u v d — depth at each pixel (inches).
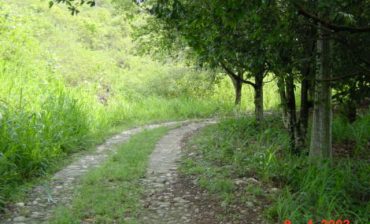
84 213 215.8
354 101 298.5
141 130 557.0
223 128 501.4
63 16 1123.3
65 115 415.5
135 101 846.5
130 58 1147.3
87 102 570.3
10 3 904.9
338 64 281.3
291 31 237.8
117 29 1285.7
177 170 310.8
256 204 235.0
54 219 208.8
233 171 299.3
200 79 936.9
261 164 304.5
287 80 311.7
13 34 647.8
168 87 951.0
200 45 259.9
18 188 253.0
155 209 228.7
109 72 961.5
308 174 261.4
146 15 700.0
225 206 231.5
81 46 1024.2
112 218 210.8
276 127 474.3
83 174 300.4
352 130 436.8
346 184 268.1
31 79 525.0
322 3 184.9
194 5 210.8
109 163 324.8
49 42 890.1
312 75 295.7
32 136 308.5
